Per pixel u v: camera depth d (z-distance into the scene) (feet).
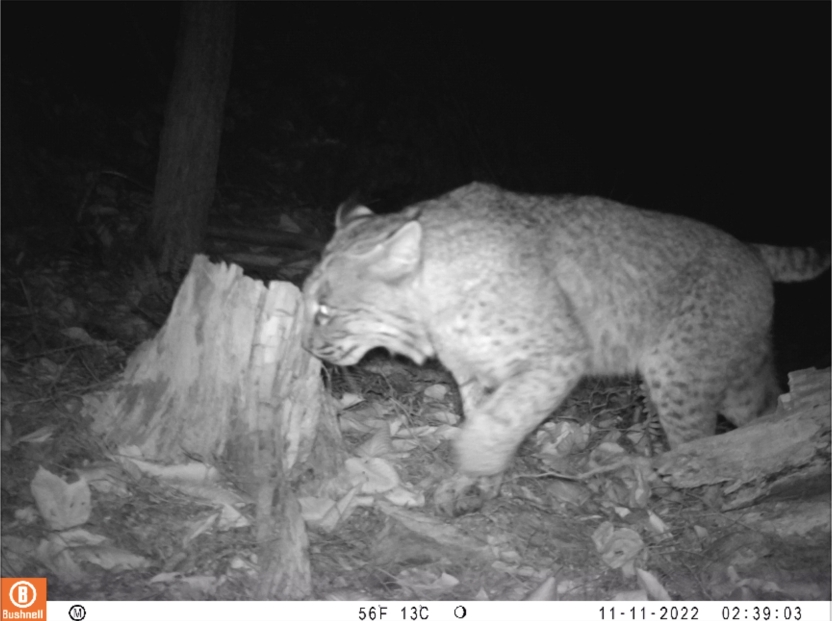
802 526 3.44
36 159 5.92
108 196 5.97
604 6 10.57
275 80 7.88
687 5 10.79
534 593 2.99
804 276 4.25
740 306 4.02
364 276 3.42
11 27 6.81
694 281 3.97
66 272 5.04
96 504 3.13
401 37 8.95
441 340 3.57
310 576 2.98
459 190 3.67
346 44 8.52
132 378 3.52
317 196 7.22
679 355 3.97
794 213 9.71
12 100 6.19
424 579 3.10
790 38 10.87
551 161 9.38
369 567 3.10
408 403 4.26
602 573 3.26
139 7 7.72
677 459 3.74
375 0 9.03
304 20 8.49
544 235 3.69
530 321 3.50
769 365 4.29
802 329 7.18
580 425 4.26
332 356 3.51
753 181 10.07
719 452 3.70
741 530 3.48
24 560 2.91
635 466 3.81
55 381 3.68
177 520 3.14
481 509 3.48
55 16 7.14
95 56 7.13
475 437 3.44
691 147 10.29
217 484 3.30
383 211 7.49
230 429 3.41
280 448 3.40
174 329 3.47
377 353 4.77
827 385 3.61
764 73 10.85
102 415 3.46
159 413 3.42
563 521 3.51
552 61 10.22
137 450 3.36
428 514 3.41
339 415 3.84
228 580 2.95
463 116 8.67
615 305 3.85
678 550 3.42
